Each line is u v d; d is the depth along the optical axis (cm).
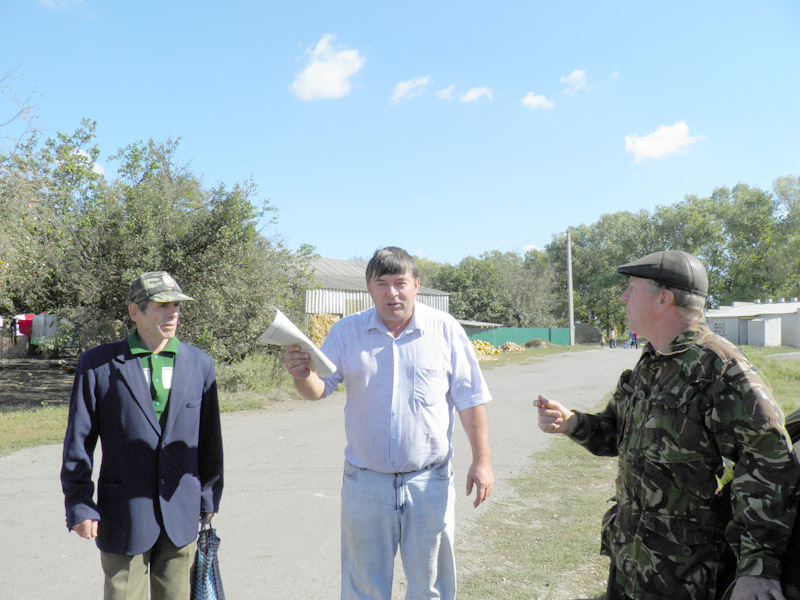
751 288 5791
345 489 261
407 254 261
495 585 365
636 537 191
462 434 884
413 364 254
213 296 1204
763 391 174
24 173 1122
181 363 254
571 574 383
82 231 1201
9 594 357
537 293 5291
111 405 238
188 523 244
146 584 243
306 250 1497
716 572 182
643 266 201
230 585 375
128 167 1428
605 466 704
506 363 2431
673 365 192
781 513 165
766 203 5894
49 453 733
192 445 250
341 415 1072
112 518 232
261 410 1126
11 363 2017
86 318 1186
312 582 380
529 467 701
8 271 1138
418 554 256
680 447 183
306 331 1548
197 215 1252
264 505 542
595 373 1970
